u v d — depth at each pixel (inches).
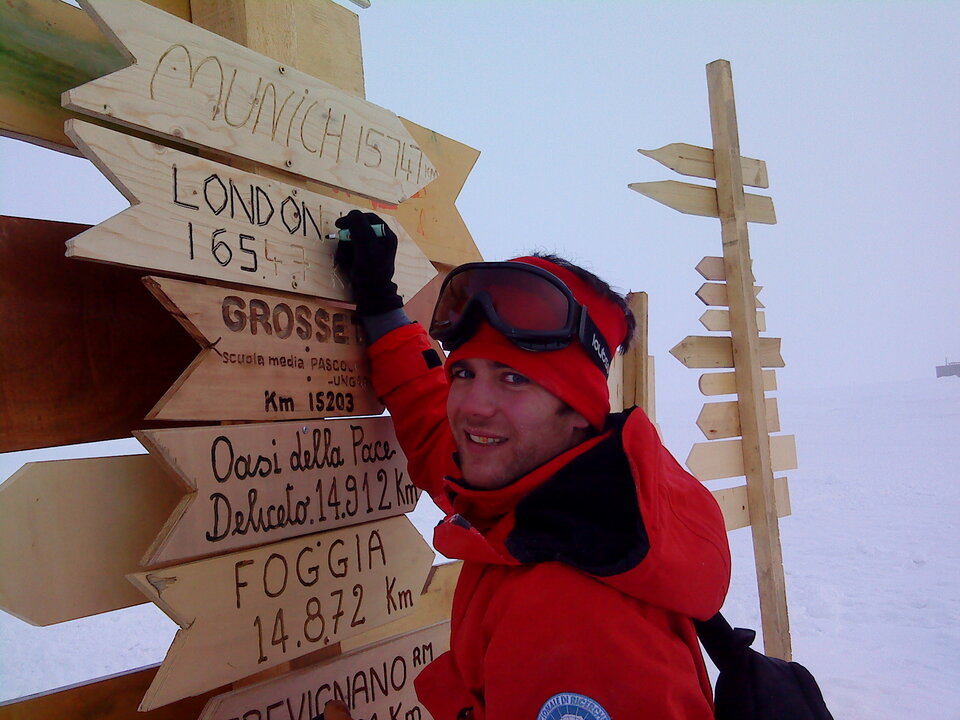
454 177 98.1
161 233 52.1
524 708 40.1
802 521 406.0
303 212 66.0
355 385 71.5
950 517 390.6
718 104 182.1
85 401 55.6
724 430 176.9
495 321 50.6
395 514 74.8
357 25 85.0
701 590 46.3
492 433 52.5
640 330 135.8
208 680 54.1
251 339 59.4
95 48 57.9
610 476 47.1
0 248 51.8
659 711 38.7
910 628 221.3
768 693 48.3
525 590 43.1
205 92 56.4
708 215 181.0
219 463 55.2
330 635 65.4
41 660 192.2
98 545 53.2
